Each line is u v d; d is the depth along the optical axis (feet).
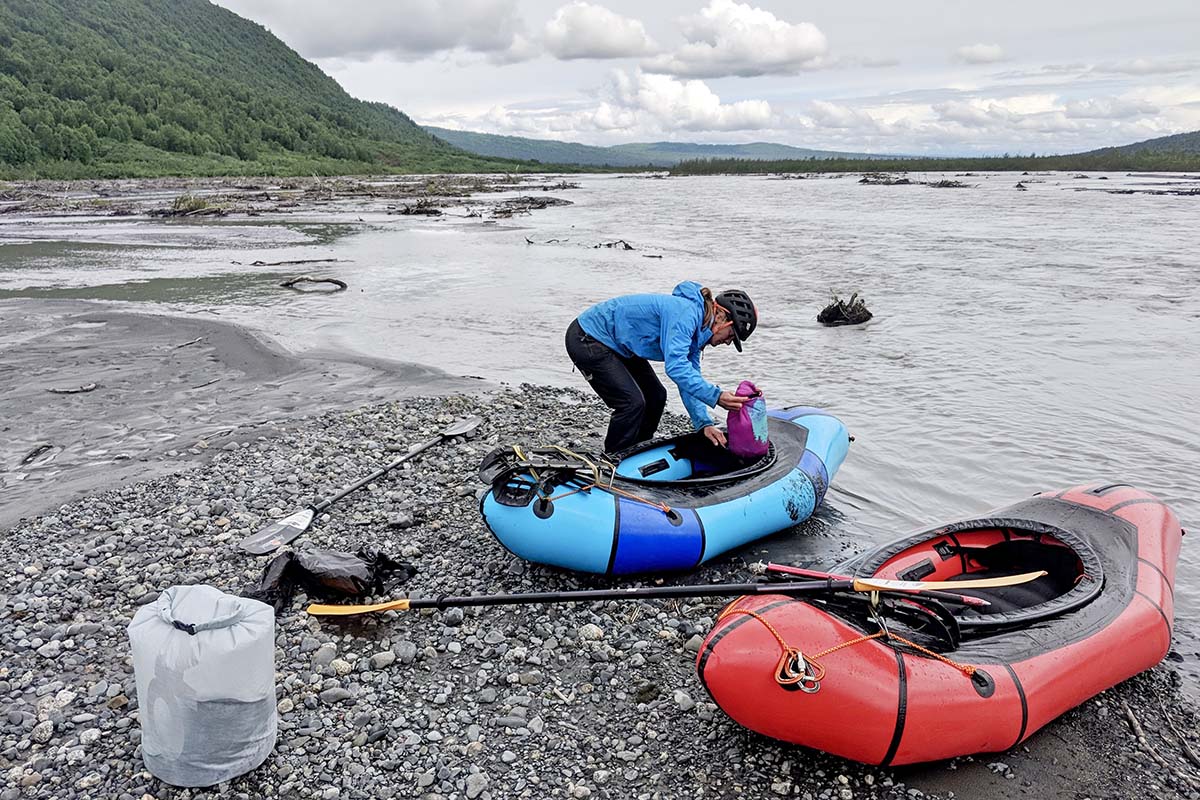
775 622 14.10
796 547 23.02
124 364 41.34
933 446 30.48
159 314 51.90
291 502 24.95
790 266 73.87
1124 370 39.32
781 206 156.04
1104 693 16.48
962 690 13.92
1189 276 64.54
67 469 27.94
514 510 19.98
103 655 17.01
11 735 14.58
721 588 15.40
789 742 14.38
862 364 41.47
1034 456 29.40
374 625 18.53
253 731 13.64
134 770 13.76
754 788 13.88
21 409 34.53
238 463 28.14
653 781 14.03
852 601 14.76
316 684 16.28
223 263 77.92
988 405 34.78
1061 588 18.26
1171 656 17.98
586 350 23.43
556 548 19.79
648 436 24.98
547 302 59.11
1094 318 50.26
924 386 37.58
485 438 30.99
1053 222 110.32
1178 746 15.17
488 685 16.56
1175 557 18.42
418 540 22.77
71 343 45.11
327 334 48.85
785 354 43.80
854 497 26.43
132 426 32.48
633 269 73.56
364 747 14.64
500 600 16.81
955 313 52.75
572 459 20.88
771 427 25.39
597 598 16.25
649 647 17.80
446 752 14.58
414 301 59.41
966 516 25.04
